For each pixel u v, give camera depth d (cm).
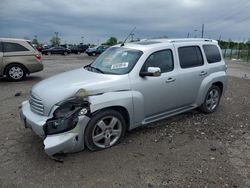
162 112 569
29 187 371
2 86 1040
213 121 633
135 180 387
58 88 451
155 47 554
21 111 495
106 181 384
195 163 435
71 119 421
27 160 439
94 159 441
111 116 469
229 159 452
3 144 495
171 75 562
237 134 560
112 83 478
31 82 1138
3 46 1130
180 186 375
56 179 388
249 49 4066
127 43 610
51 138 415
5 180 386
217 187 374
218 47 708
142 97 511
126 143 501
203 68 639
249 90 1062
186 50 612
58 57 3403
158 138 527
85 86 456
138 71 512
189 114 678
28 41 1188
